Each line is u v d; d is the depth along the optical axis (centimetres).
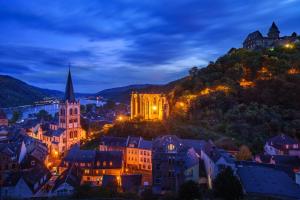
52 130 16712
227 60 18288
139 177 8238
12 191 7938
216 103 14088
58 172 10488
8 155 9919
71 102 16712
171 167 7650
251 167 7338
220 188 6069
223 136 11362
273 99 13562
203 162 8575
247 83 15625
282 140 9794
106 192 7281
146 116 16488
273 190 6488
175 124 13325
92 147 14238
